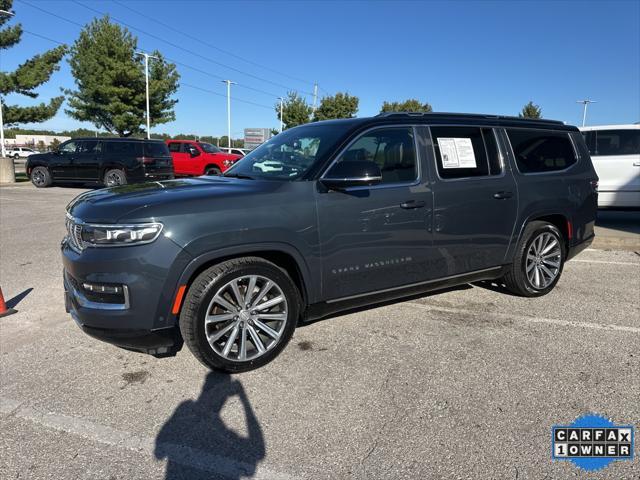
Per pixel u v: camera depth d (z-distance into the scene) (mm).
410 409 2998
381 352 3793
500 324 4387
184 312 3232
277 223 3377
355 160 3643
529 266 4969
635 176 8992
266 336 3580
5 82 21766
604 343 3969
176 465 2498
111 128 33219
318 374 3441
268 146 4445
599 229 8797
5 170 19828
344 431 2779
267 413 2961
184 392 3205
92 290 3094
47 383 3314
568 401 3082
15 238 8164
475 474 2424
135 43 31812
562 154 5262
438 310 4746
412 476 2410
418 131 4164
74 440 2695
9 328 4273
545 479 2391
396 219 3912
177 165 21297
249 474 2432
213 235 3160
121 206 3123
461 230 4324
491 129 4668
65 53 23688
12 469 2451
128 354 3762
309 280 3592
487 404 3051
